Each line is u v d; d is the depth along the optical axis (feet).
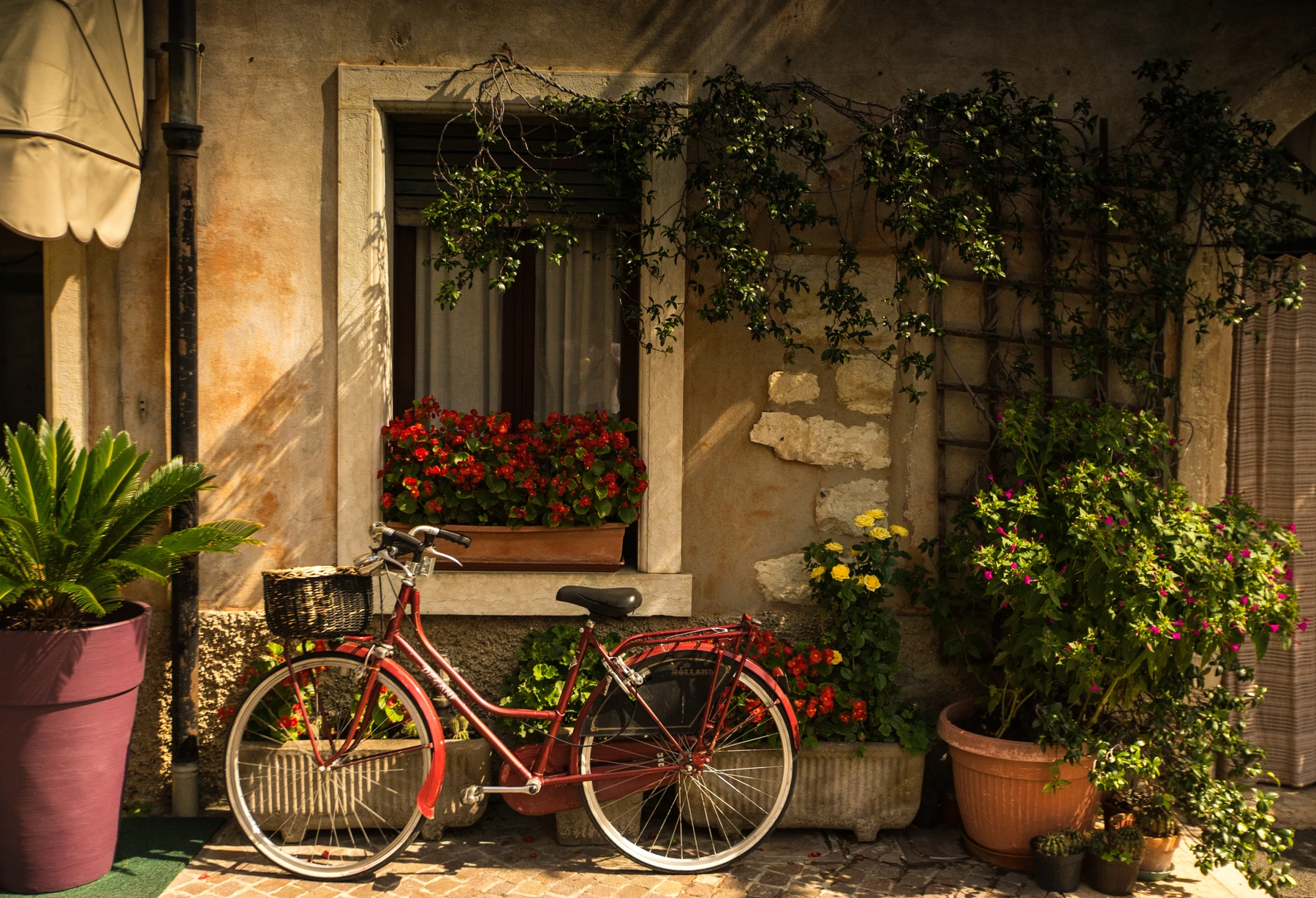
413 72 11.80
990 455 12.32
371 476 11.96
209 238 11.82
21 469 9.76
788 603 12.37
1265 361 12.86
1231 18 12.24
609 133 12.37
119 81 10.67
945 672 12.38
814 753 11.12
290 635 10.00
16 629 9.54
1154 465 11.04
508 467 11.55
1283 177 11.49
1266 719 13.17
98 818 9.87
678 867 10.46
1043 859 10.12
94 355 11.80
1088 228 11.80
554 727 10.66
